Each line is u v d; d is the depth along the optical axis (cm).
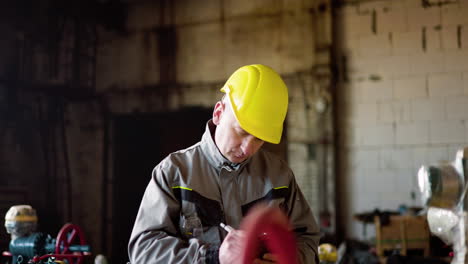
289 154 711
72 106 778
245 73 157
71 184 762
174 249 139
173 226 152
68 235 303
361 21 709
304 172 700
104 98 823
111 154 805
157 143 795
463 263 119
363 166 691
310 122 706
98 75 824
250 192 160
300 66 721
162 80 802
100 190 791
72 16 784
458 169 119
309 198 694
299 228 168
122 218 786
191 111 782
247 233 97
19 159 698
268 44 743
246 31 759
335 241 671
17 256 273
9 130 690
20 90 709
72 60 783
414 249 538
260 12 754
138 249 146
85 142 789
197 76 783
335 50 717
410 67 680
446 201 120
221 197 158
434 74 668
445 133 656
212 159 158
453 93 657
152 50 813
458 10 665
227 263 121
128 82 817
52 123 748
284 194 164
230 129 151
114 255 774
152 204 152
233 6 771
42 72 740
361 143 695
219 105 159
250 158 165
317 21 720
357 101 702
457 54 661
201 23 789
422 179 121
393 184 675
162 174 156
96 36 823
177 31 803
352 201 691
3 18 691
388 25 696
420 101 671
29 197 703
